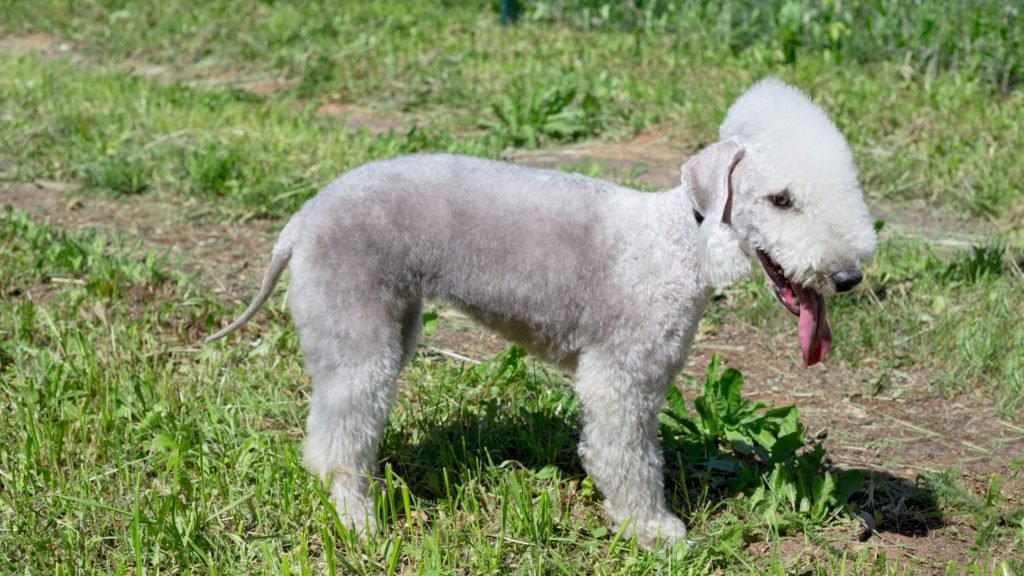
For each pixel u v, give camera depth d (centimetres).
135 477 249
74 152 412
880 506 253
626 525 238
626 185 375
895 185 384
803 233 220
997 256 329
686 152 427
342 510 238
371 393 234
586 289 234
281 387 278
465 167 238
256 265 337
